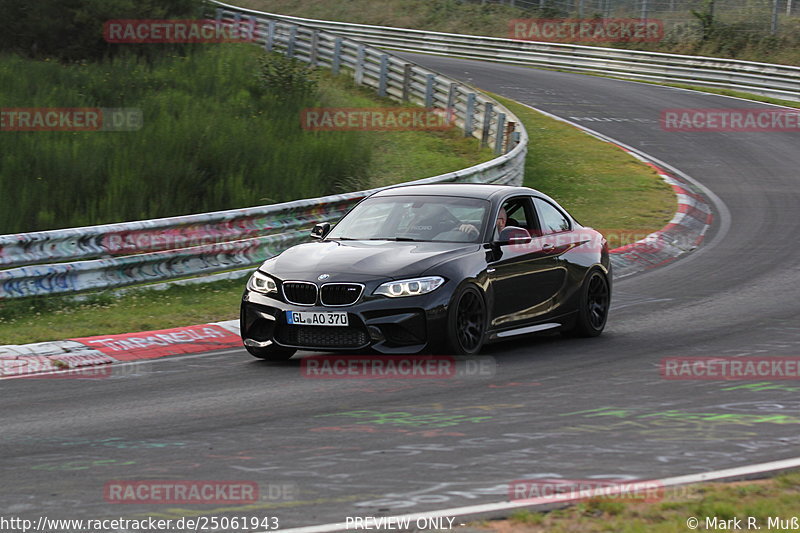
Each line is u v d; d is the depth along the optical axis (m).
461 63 137.62
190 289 41.41
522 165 67.94
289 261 28.52
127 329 33.78
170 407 23.22
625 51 132.50
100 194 51.81
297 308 27.11
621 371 26.75
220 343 32.34
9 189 49.62
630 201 66.56
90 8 88.25
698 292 41.50
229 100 78.06
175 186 53.53
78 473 17.66
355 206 32.03
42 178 52.03
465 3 174.12
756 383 25.00
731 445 18.91
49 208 48.97
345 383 25.41
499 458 18.11
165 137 59.81
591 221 59.81
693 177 77.19
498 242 29.39
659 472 17.03
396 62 94.31
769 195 70.94
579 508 14.78
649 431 20.09
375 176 66.19
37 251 37.88
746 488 15.77
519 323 30.08
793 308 37.19
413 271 27.06
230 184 54.16
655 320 35.69
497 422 20.98
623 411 21.98
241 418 21.84
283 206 45.53
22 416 22.64
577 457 18.11
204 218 42.56
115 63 85.19
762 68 118.69
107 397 24.61
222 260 43.47
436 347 27.05
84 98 72.44
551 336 33.16
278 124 70.12
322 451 18.80
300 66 89.69
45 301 37.50
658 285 43.72
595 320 32.97
